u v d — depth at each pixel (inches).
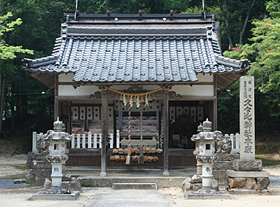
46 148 467.2
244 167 389.7
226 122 1176.2
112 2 1278.3
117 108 556.4
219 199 350.3
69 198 350.6
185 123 675.4
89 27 576.1
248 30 1251.2
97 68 493.4
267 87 796.6
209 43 544.7
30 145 1165.1
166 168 465.1
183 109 683.4
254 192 380.8
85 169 523.2
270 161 887.1
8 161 911.7
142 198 355.6
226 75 534.0
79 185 400.8
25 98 1310.3
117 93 484.1
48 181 392.5
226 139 466.0
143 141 521.3
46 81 587.8
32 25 1095.6
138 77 464.8
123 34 567.2
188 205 315.6
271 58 736.3
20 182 510.0
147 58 519.5
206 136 364.5
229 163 459.8
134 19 589.6
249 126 395.2
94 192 403.5
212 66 496.1
